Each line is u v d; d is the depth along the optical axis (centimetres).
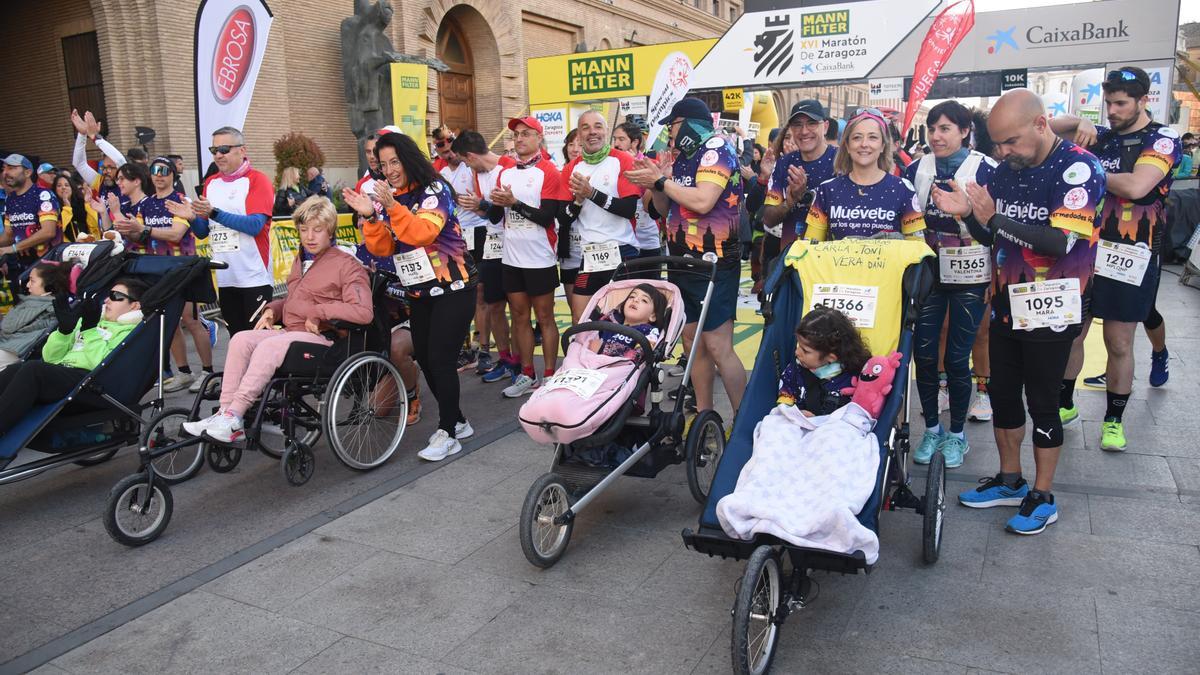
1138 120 466
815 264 389
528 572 378
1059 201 354
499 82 1967
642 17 2628
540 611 344
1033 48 1118
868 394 335
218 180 596
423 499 466
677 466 509
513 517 439
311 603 357
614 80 1483
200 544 418
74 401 452
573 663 307
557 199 600
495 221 646
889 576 359
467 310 528
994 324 395
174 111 1273
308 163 1351
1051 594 337
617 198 553
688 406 593
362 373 506
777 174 530
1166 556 362
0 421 424
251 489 489
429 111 1706
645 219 680
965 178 438
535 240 617
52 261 544
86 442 471
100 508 470
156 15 1238
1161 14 1074
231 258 598
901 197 412
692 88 1087
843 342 338
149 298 478
